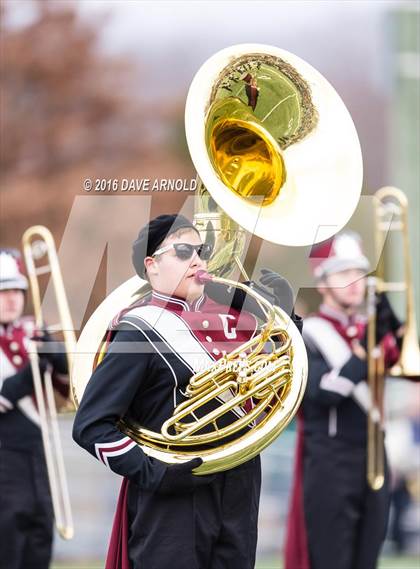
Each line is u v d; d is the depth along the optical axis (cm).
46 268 1936
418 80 3734
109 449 1283
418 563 2728
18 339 2053
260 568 2608
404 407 2914
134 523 1327
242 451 1301
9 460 2061
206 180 1273
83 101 5709
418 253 3622
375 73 6138
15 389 2019
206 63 1343
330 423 2122
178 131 5838
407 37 3703
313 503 2117
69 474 2672
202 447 1313
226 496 1333
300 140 1391
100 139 5653
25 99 5566
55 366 1984
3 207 5106
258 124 1385
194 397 1298
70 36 5728
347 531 2108
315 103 1395
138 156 5653
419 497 2873
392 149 4284
